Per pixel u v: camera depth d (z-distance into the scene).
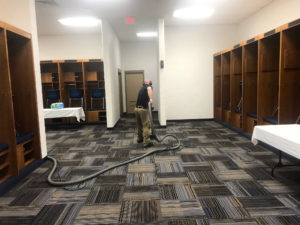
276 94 3.91
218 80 6.41
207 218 1.84
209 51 6.41
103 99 7.22
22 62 3.07
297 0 3.97
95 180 2.64
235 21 6.03
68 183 2.51
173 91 6.51
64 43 7.23
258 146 3.82
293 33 3.21
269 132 2.41
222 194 2.22
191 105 6.57
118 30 6.54
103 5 4.46
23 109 3.14
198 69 6.46
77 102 7.20
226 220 1.80
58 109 5.63
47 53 7.26
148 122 3.94
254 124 4.23
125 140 4.57
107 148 4.01
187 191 2.31
